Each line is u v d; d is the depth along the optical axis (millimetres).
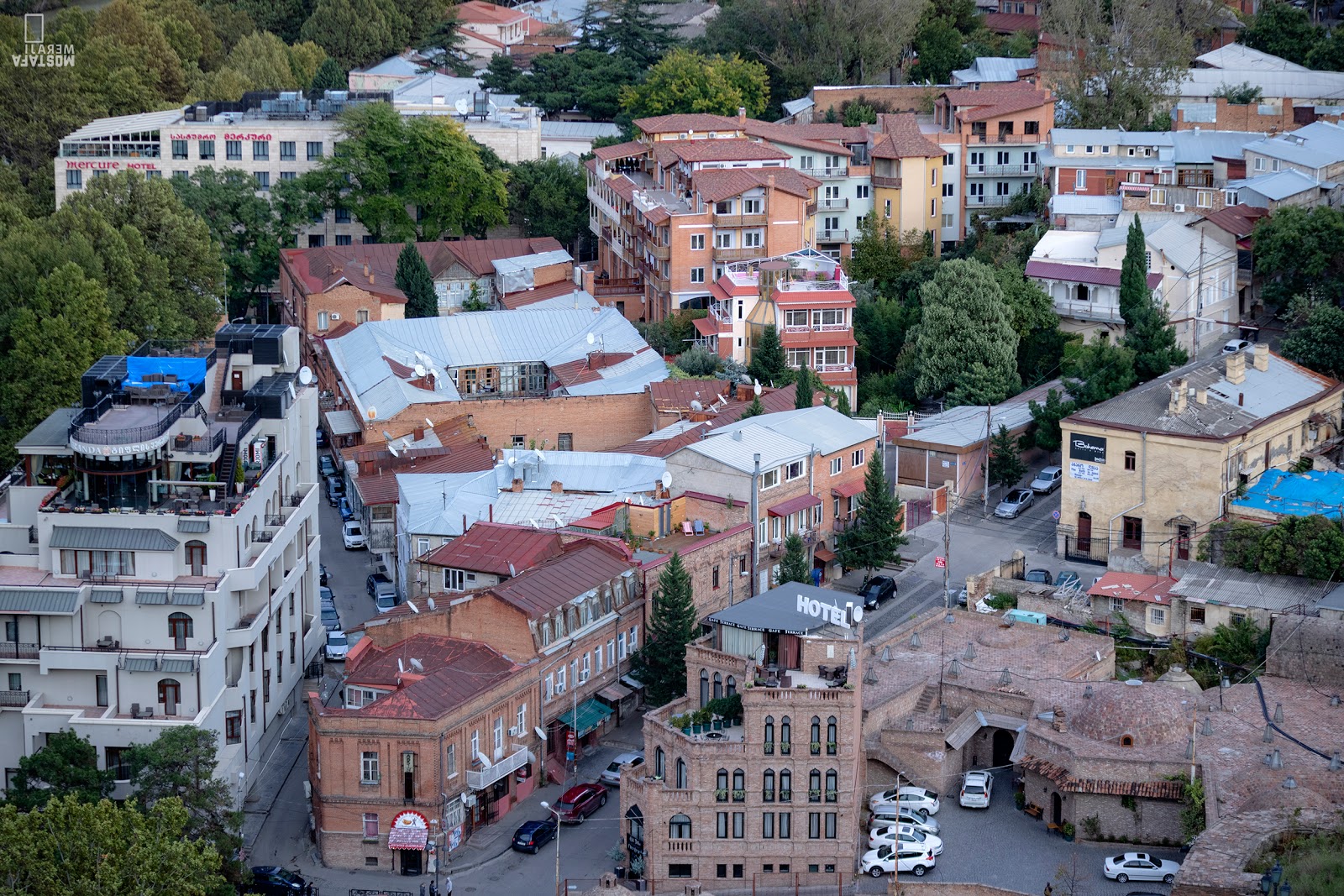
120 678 135125
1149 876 119375
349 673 139750
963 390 197250
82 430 137500
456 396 199000
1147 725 128250
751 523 161125
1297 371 177500
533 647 140250
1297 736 129875
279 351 159625
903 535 169125
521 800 139375
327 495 194000
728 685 129000
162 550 136250
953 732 131625
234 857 126875
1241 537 156250
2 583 135875
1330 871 108688
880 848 123938
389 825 130500
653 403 193875
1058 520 173875
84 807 115938
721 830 125125
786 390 192500
